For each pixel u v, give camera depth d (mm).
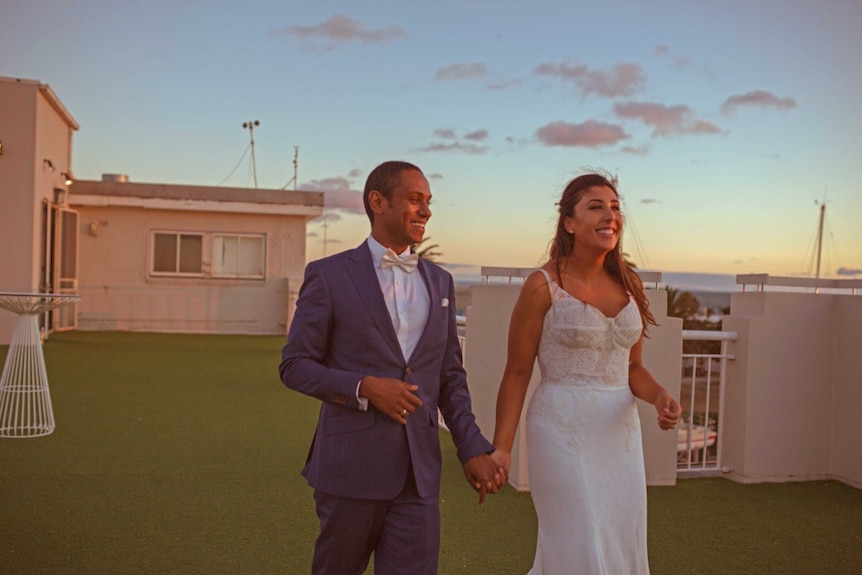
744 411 5586
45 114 13680
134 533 4145
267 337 16828
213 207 17156
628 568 2955
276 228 17859
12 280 12930
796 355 5680
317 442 2656
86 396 8227
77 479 5121
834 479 5742
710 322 17438
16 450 5836
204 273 17531
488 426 5621
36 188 13141
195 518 4414
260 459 5793
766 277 5598
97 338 14727
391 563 2578
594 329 2908
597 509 2887
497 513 4641
